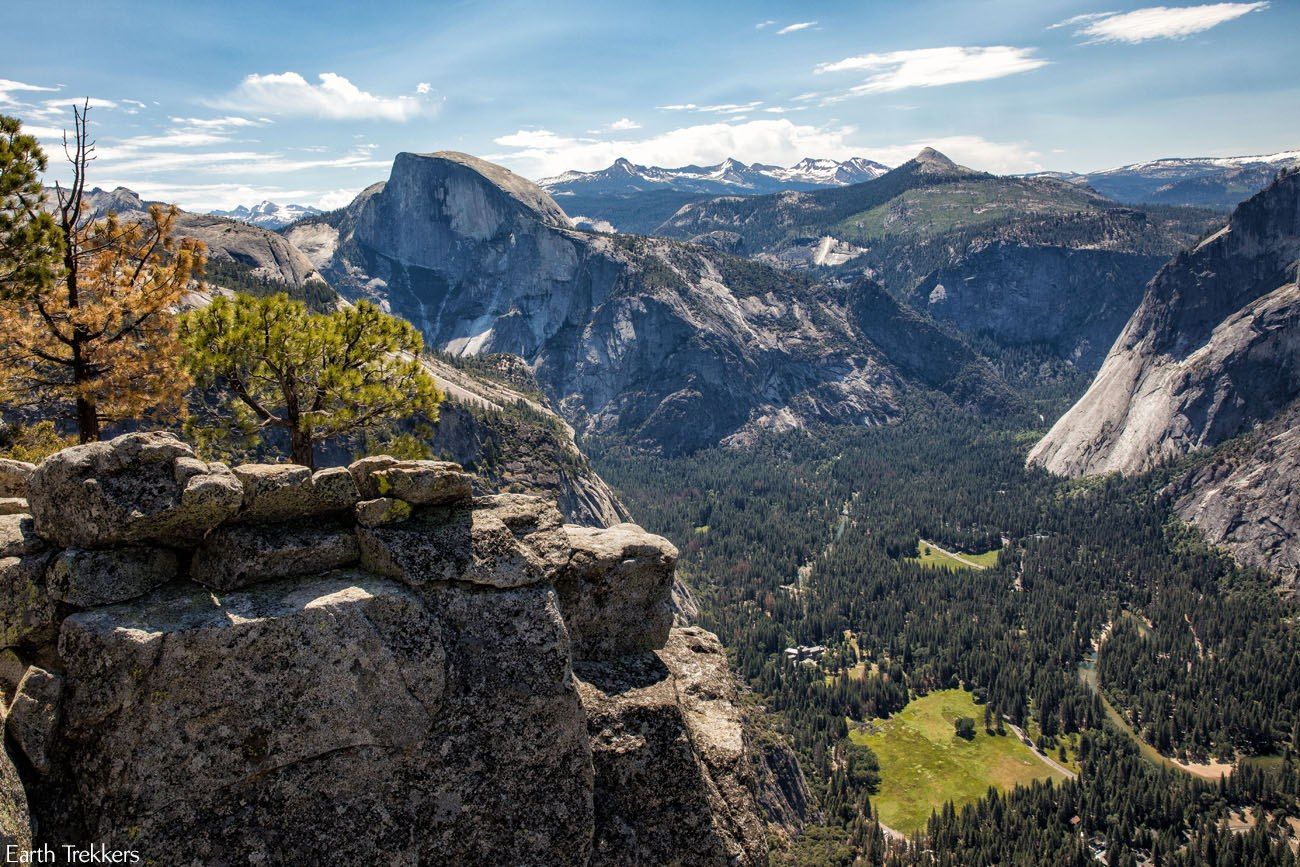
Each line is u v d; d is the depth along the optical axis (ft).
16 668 37.17
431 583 43.42
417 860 39.32
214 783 36.58
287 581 41.83
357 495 44.62
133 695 36.14
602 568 51.80
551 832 42.47
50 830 35.24
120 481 38.73
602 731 47.01
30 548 39.01
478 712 42.37
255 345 75.41
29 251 68.54
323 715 38.88
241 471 42.29
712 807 47.80
